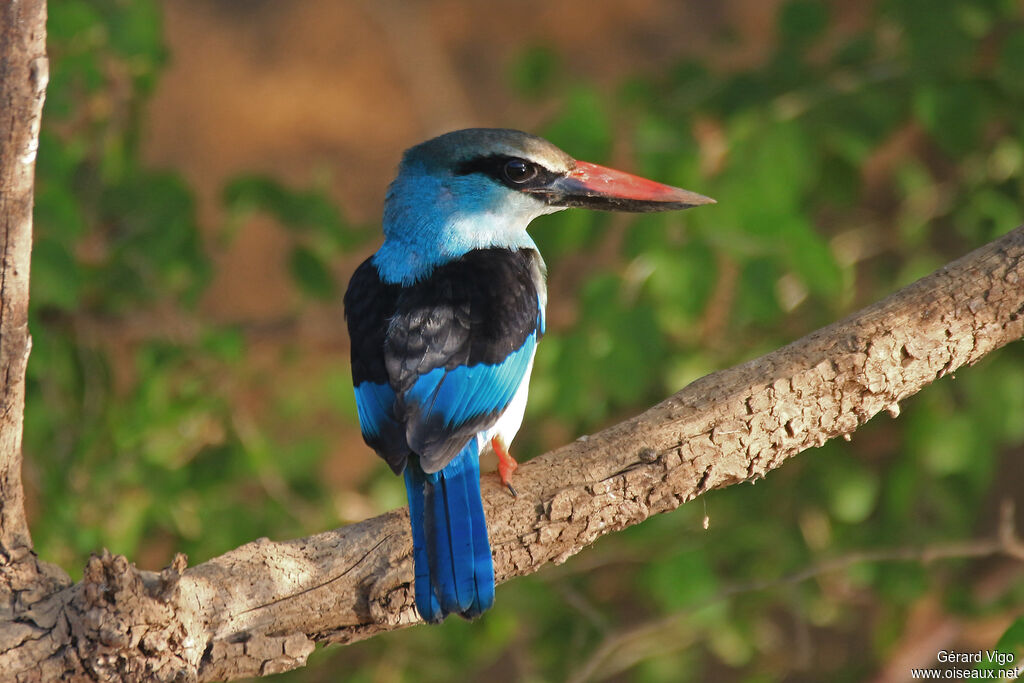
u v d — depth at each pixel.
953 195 11.41
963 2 9.90
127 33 9.87
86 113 10.21
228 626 6.22
